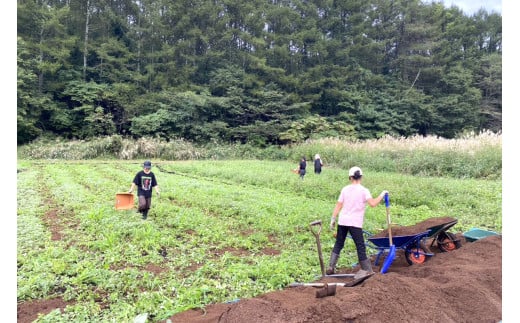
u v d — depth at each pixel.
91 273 5.66
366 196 6.02
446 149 22.16
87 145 29.94
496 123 48.19
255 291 5.38
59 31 35.59
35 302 4.98
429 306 4.29
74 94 35.50
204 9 44.53
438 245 7.51
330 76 46.66
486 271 5.30
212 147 35.78
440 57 49.41
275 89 43.59
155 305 4.85
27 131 32.31
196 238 8.07
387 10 52.09
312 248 7.77
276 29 49.50
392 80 50.09
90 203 11.18
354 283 5.11
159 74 41.84
